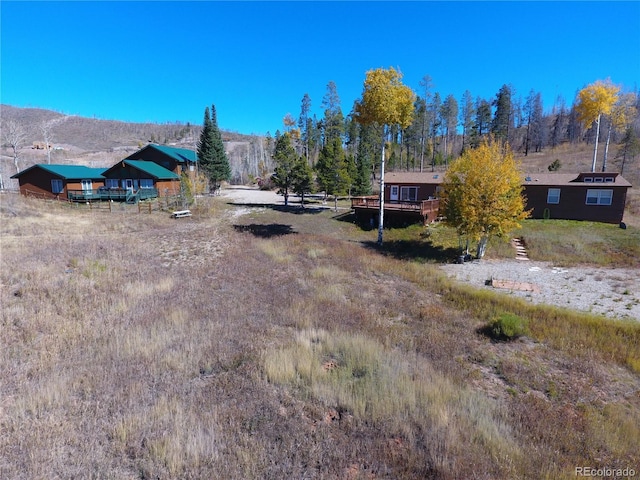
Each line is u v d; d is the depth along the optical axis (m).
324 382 6.69
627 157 45.81
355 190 42.56
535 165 54.47
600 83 38.19
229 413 5.66
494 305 12.45
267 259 17.53
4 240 17.62
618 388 7.43
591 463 4.98
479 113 66.88
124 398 5.95
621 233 22.27
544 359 8.59
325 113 65.69
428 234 24.41
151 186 38.34
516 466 4.71
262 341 8.55
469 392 6.65
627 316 12.01
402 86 22.34
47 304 10.12
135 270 14.41
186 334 8.78
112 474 4.30
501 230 18.77
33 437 4.84
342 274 15.59
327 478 4.42
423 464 4.66
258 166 80.94
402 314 11.50
